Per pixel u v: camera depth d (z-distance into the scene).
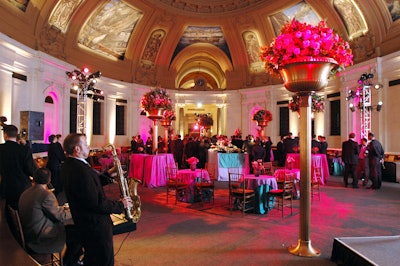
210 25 19.02
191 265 3.96
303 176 4.42
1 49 9.24
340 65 4.32
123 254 4.30
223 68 21.62
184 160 13.51
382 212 6.64
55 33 12.88
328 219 6.10
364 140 10.46
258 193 6.62
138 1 16.17
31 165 4.76
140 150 11.25
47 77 12.09
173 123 20.92
